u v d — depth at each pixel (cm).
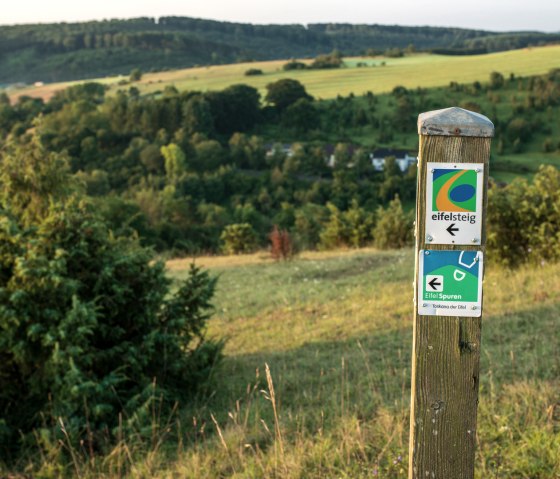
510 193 1155
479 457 396
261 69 17525
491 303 873
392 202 2125
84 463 472
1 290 532
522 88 11812
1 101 12662
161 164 7825
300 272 1456
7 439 518
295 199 7031
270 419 532
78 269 595
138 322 605
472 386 249
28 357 538
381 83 13838
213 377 643
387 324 855
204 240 4306
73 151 8012
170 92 12456
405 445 421
